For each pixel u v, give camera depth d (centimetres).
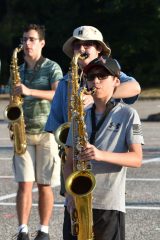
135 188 2227
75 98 1078
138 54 9700
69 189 1006
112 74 1074
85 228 1034
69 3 9444
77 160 1045
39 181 1553
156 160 2892
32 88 1562
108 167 1076
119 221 1085
